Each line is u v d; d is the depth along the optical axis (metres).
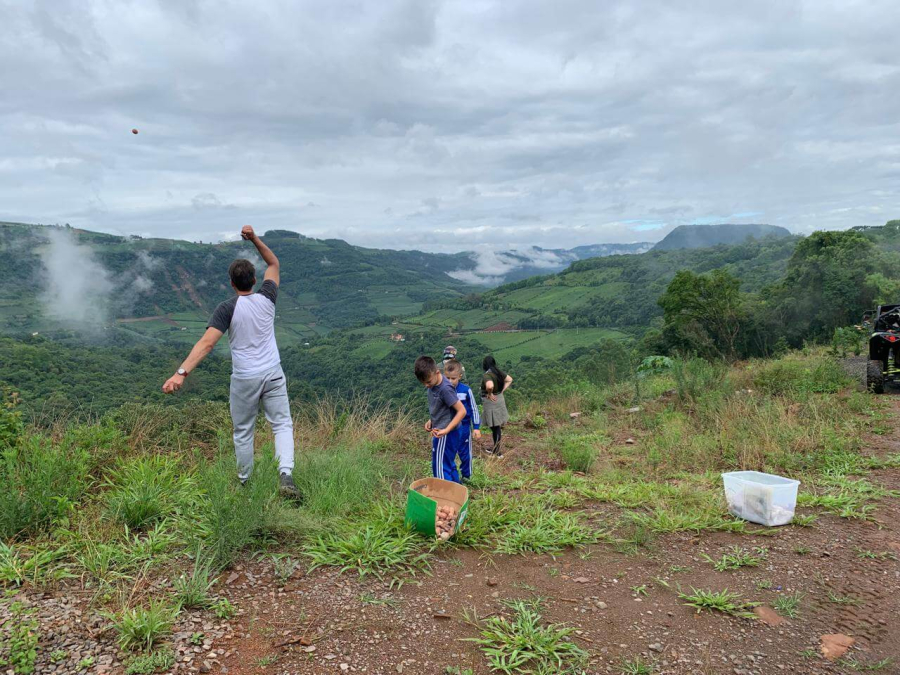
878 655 2.45
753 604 2.85
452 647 2.40
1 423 4.37
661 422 7.91
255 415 4.13
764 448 5.99
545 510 4.32
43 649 2.17
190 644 2.29
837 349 16.17
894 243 52.75
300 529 3.48
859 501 4.43
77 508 3.58
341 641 2.38
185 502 3.76
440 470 4.66
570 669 2.28
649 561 3.40
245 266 3.99
